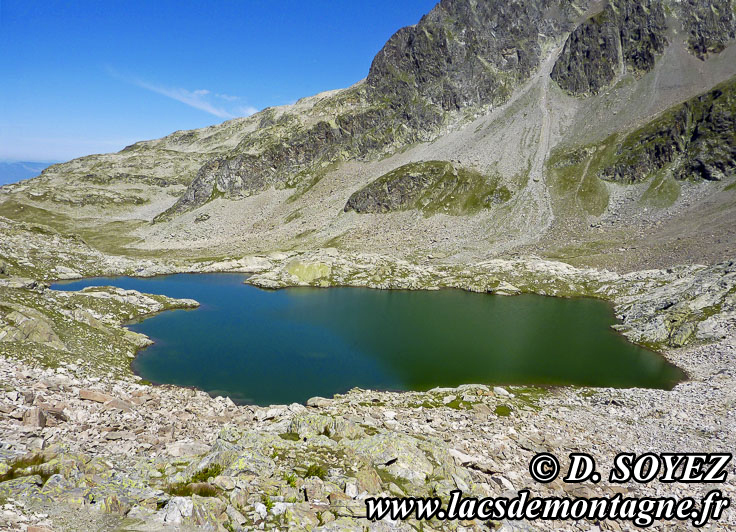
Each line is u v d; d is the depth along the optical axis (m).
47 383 22.80
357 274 96.31
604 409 31.45
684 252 86.56
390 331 56.16
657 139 138.50
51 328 33.84
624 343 52.22
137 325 54.22
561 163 153.25
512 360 45.66
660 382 40.03
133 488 11.30
